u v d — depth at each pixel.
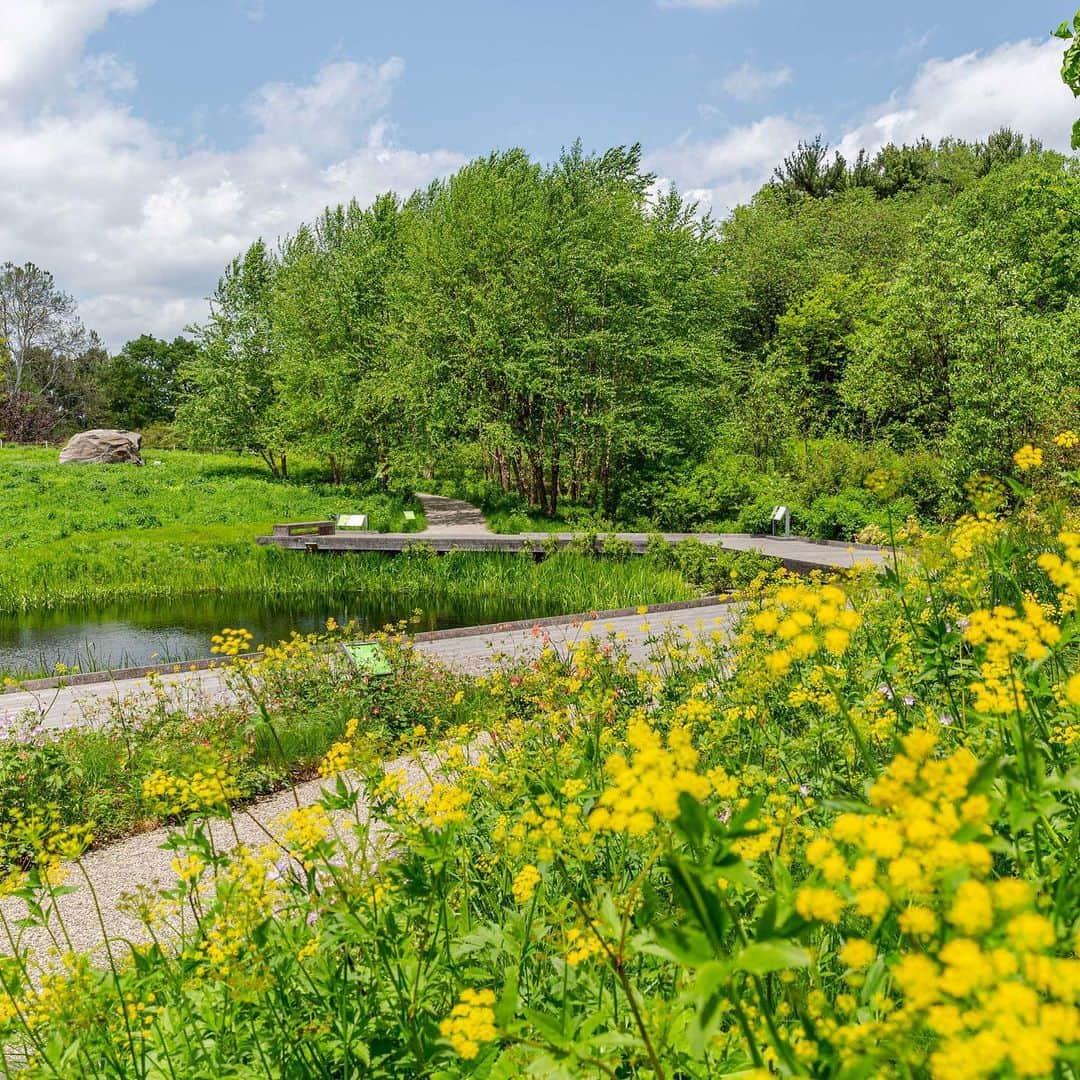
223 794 2.88
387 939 2.29
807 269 43.94
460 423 29.03
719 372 31.19
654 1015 1.82
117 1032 2.58
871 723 3.43
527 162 31.91
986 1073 0.85
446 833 2.33
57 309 64.94
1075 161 33.88
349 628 10.74
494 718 5.21
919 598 3.97
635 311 29.05
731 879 1.23
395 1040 2.24
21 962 2.66
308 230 39.78
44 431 65.75
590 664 6.08
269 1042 2.48
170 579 21.44
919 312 27.03
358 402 33.22
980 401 21.39
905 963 1.01
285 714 8.55
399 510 31.84
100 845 6.57
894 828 1.14
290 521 29.77
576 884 2.91
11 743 7.36
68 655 15.02
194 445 42.06
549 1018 1.56
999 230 31.16
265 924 2.43
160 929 4.86
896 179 56.59
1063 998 0.92
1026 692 2.34
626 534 24.03
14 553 23.59
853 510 22.48
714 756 3.75
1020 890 1.00
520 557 21.81
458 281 28.95
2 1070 2.65
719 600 14.52
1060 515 3.91
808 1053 1.26
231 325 40.41
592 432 28.98
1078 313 22.41
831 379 41.16
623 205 29.62
